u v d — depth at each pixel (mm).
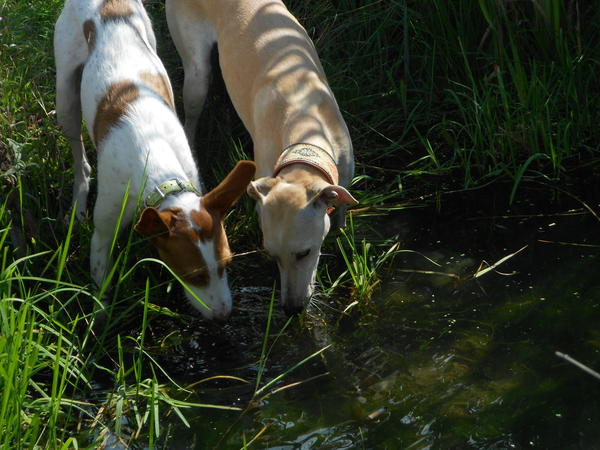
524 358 2777
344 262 3094
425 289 2992
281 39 3168
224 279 2814
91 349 2873
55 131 3270
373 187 3307
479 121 3322
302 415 2697
